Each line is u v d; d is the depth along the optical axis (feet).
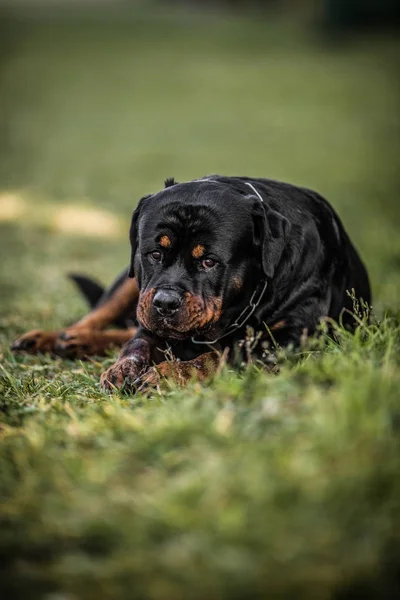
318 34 196.85
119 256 53.62
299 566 11.94
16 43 190.08
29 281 44.62
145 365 21.58
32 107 132.05
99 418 16.98
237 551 12.19
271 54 179.83
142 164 91.71
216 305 21.26
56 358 26.66
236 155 96.84
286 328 22.31
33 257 52.29
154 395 18.62
